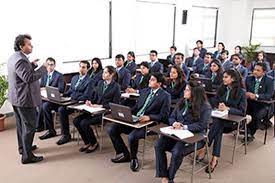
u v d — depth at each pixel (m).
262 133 4.80
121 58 5.49
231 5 10.43
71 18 6.08
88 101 3.97
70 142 4.23
